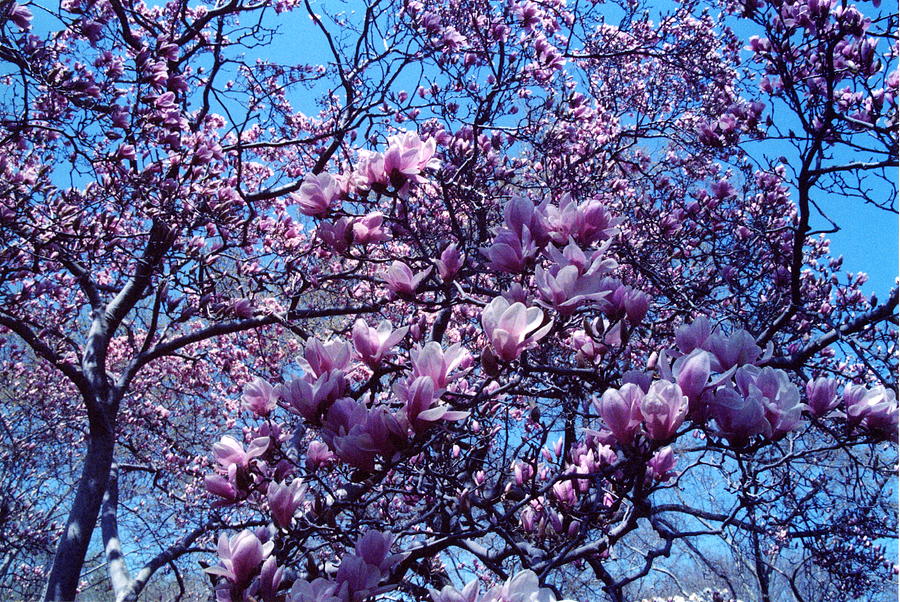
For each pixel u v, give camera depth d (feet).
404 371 6.12
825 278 20.18
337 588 4.71
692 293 18.28
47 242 14.92
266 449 6.53
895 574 14.40
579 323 7.11
